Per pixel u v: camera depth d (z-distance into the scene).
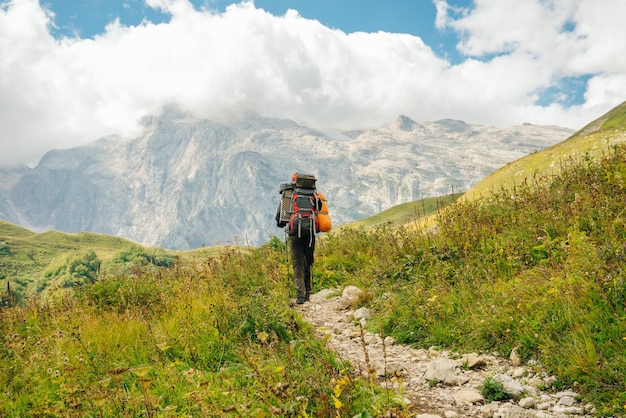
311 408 4.47
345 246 14.09
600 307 5.55
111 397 4.65
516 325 6.22
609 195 8.78
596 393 4.62
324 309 9.71
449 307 7.47
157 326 7.20
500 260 8.51
